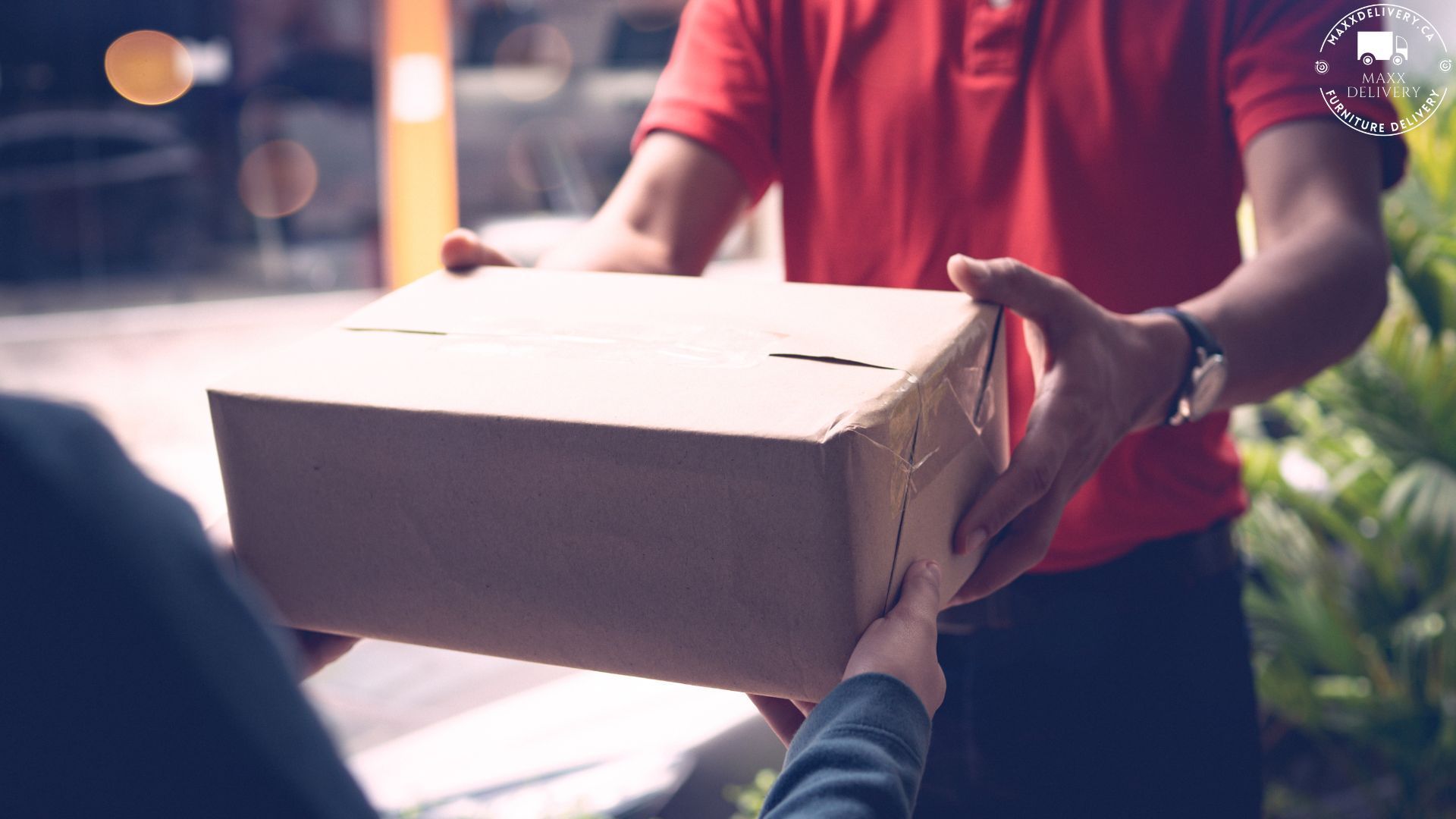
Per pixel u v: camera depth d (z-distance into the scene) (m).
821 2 1.03
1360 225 0.90
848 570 0.58
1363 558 2.09
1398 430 1.98
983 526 0.69
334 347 0.72
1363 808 2.23
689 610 0.61
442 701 2.68
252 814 0.37
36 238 5.67
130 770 0.37
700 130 1.03
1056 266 0.98
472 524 0.64
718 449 0.57
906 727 0.54
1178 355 0.79
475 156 6.05
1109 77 0.96
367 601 0.69
